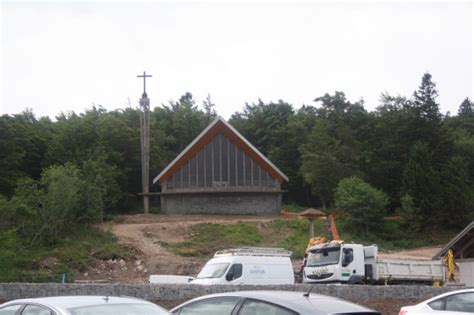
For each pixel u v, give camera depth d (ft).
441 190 198.39
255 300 32.89
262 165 206.49
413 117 241.55
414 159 207.82
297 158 263.08
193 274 139.95
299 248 162.30
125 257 146.72
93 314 29.94
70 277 127.75
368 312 31.68
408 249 178.50
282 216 201.87
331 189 224.74
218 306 33.99
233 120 325.21
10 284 71.87
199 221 183.01
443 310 41.52
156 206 227.40
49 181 163.02
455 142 261.24
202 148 205.87
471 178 250.16
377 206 188.14
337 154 235.81
